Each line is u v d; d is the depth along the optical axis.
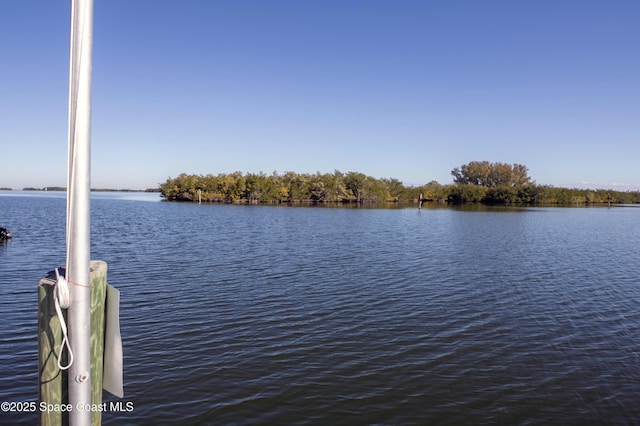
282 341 12.34
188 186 139.50
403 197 145.38
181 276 20.69
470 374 10.48
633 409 8.96
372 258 27.30
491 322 14.43
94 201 135.25
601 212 101.12
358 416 8.59
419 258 27.72
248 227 49.19
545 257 29.36
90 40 2.68
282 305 15.90
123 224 51.19
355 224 55.84
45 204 101.44
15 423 8.02
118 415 8.38
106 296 3.32
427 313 15.30
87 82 2.67
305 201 133.12
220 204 119.50
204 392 9.34
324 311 15.26
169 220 58.88
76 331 2.76
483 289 19.14
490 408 8.96
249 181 130.00
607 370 10.80
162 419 8.30
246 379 9.97
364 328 13.58
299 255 28.09
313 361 11.02
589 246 36.03
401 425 8.31
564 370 10.77
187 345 11.88
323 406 8.91
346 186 134.12
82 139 2.67
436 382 10.05
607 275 23.03
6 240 33.25
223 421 8.30
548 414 8.75
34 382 9.58
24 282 18.91
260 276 21.02
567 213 94.00
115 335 3.28
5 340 11.84
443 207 117.00
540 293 18.61
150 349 11.55
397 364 10.95
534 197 141.12
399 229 49.41
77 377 2.79
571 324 14.38
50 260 24.75
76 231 2.71
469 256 29.09
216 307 15.47
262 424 8.24
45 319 2.96
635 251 33.06
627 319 15.00
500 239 40.25
